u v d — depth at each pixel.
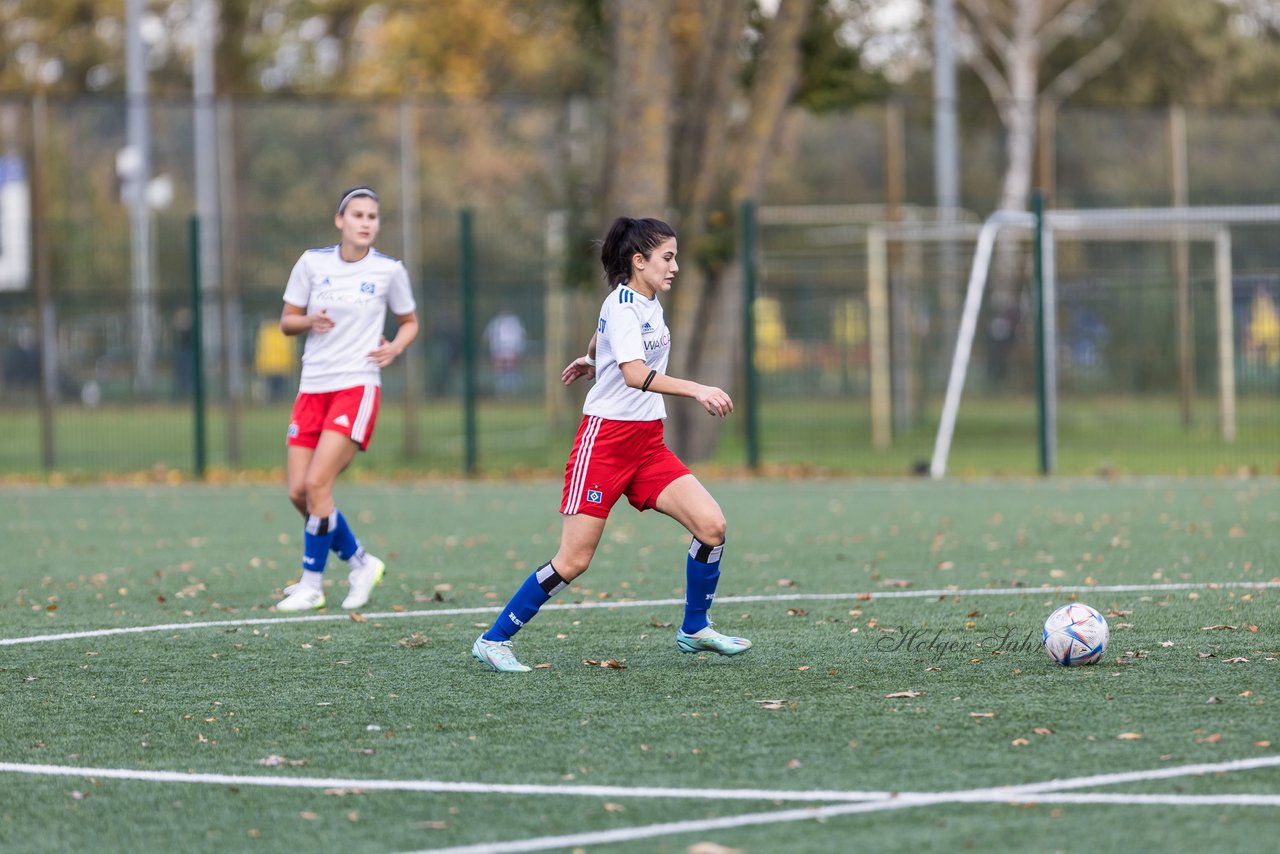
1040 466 56.59
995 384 84.12
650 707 19.06
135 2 99.81
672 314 61.91
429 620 26.61
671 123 63.94
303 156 96.00
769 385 79.00
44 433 62.19
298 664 22.53
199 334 59.53
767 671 21.30
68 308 84.94
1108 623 24.67
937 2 82.06
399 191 102.81
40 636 25.22
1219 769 15.56
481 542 38.50
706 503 21.58
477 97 97.00
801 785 15.34
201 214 98.31
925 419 81.81
